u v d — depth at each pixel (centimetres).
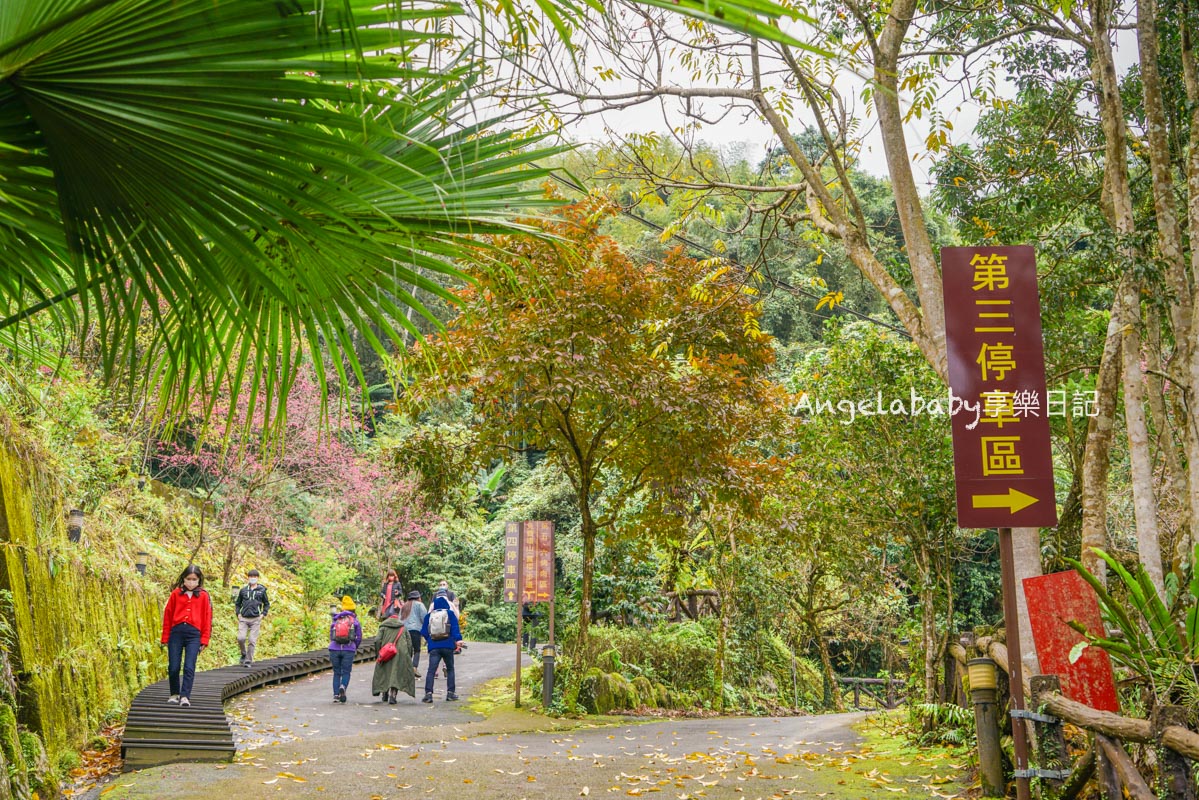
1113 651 410
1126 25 816
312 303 309
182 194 242
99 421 1340
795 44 155
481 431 1203
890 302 738
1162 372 690
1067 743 562
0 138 233
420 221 286
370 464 2117
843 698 2225
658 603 1698
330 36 217
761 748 877
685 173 930
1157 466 1027
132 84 218
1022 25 846
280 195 267
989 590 1862
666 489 1146
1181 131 842
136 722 767
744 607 1722
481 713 1157
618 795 641
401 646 1255
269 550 2216
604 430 1141
